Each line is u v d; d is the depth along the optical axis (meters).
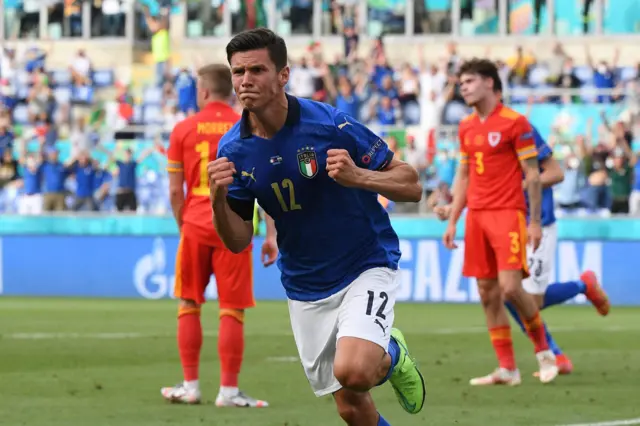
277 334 38.53
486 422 19.98
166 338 36.81
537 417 20.55
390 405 22.42
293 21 73.25
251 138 14.08
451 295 55.72
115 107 67.94
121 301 56.00
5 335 37.75
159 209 60.91
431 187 57.53
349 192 14.28
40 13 75.44
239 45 13.55
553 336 38.66
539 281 29.61
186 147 22.41
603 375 27.38
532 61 64.56
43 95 68.75
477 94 25.16
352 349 13.83
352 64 65.69
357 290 14.40
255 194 14.38
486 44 70.50
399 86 64.50
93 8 74.81
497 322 25.62
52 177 61.69
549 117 60.56
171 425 19.64
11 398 23.19
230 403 22.14
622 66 65.25
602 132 59.53
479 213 25.48
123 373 27.72
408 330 40.41
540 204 25.16
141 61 75.50
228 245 14.74
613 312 50.62
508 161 25.14
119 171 60.19
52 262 60.09
